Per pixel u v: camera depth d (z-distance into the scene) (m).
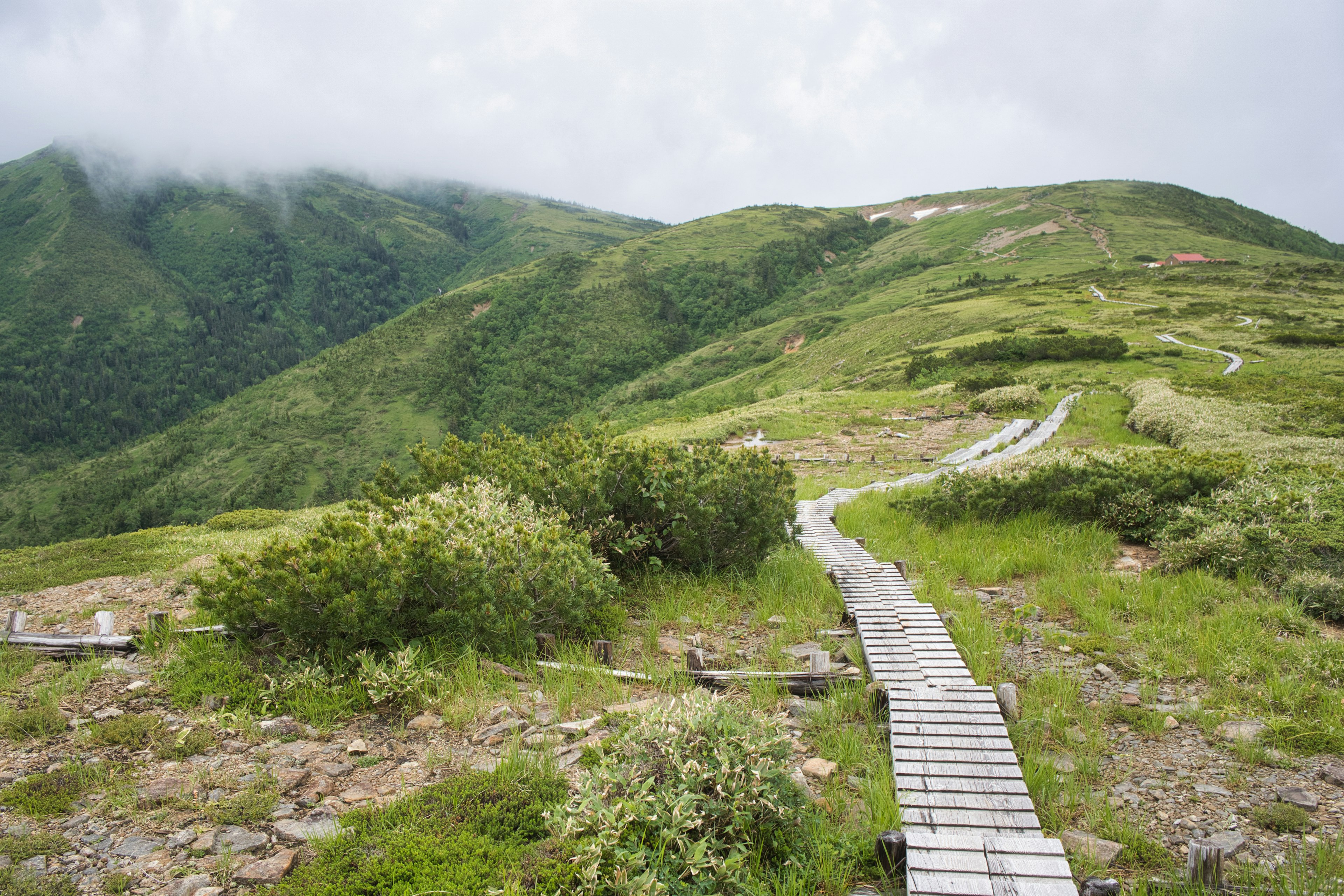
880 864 3.66
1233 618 6.68
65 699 5.11
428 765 4.45
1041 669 6.12
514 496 8.38
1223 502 9.12
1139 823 4.16
